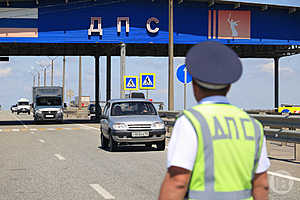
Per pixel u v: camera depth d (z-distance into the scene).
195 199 3.72
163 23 58.50
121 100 26.42
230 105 3.99
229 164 3.72
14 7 55.81
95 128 49.38
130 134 24.09
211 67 3.80
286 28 61.59
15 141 31.72
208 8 59.53
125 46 63.25
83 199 12.19
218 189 3.70
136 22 58.03
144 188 13.76
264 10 60.88
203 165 3.70
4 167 18.45
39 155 22.84
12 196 12.59
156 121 24.61
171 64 38.03
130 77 48.41
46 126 54.62
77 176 16.08
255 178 3.94
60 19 56.78
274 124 20.50
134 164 19.23
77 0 56.91
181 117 3.84
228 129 3.78
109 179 15.40
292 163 18.89
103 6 57.50
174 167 3.71
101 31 57.41
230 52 3.87
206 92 3.96
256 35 60.78
